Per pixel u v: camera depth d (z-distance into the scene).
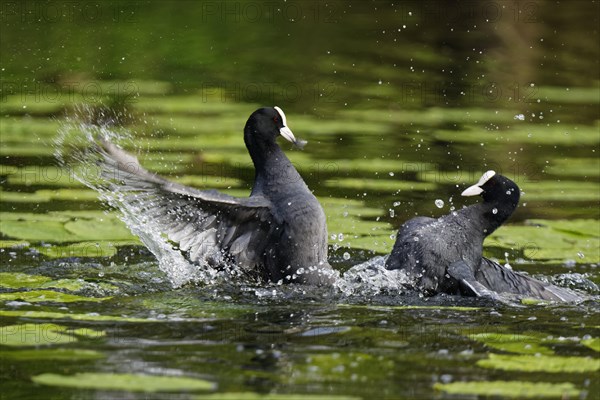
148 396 7.33
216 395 7.37
